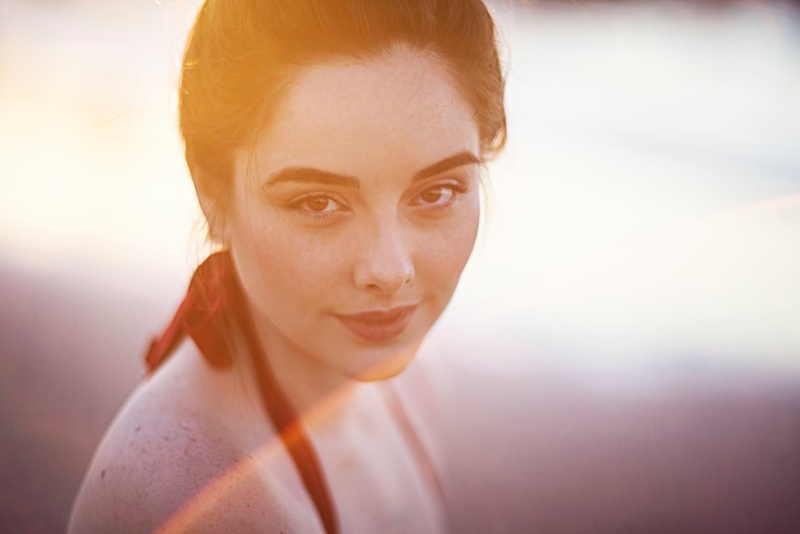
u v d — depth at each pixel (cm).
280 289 107
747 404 354
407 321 110
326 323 108
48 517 271
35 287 399
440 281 111
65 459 296
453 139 102
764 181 561
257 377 125
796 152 609
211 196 116
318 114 96
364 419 159
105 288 399
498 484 301
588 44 805
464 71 103
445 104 100
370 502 151
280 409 127
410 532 164
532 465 311
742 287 453
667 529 287
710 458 321
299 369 131
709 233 498
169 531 105
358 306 106
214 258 121
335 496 139
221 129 106
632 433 333
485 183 131
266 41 97
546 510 290
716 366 380
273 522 112
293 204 102
